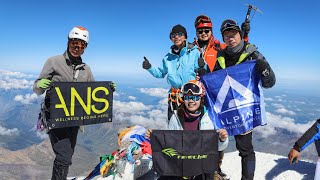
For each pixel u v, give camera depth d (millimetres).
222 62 2473
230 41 2377
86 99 2574
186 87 2111
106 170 3172
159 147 2033
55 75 2477
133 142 3277
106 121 2680
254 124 2426
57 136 2496
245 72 2395
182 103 2172
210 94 2459
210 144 2021
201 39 2799
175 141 2018
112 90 2703
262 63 2248
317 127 2436
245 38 2695
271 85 2350
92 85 2602
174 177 2096
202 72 2488
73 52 2467
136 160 3146
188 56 2715
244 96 2402
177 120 2178
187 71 2691
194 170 2008
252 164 2441
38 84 2328
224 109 2443
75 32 2418
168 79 2814
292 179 2795
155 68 2986
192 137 2016
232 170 3232
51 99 2424
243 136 2443
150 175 2982
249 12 2689
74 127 2611
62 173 2475
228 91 2418
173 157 2012
